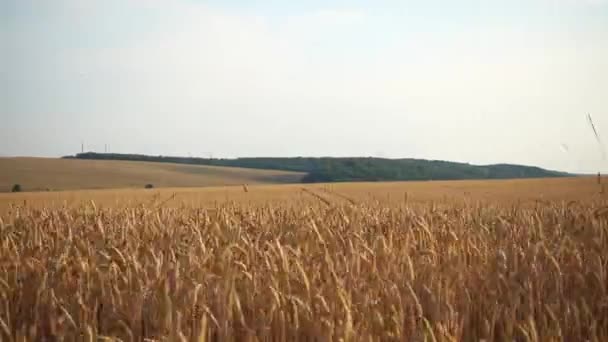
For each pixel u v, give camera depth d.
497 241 8.15
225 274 5.43
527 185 37.00
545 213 11.20
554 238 8.09
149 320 4.98
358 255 6.03
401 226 8.97
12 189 64.12
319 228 8.43
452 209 12.52
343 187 38.97
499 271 6.01
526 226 8.96
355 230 8.48
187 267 5.80
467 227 9.16
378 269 6.21
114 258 6.11
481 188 34.97
